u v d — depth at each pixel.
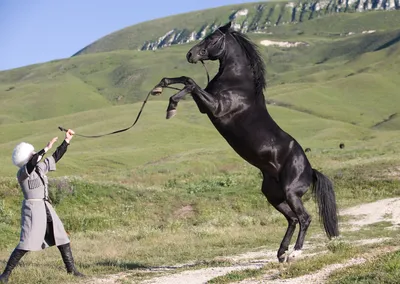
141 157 57.50
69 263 10.45
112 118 90.06
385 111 127.56
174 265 12.28
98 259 13.38
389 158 37.25
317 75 183.50
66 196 24.55
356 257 10.34
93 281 10.06
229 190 29.05
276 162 10.50
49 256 14.54
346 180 31.34
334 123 89.88
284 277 9.27
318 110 124.38
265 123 10.40
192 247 15.47
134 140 70.25
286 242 10.99
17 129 91.31
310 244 15.05
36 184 9.84
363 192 28.80
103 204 24.78
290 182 10.52
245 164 45.22
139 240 17.88
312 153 49.34
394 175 31.20
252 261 12.15
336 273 8.90
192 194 27.61
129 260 13.40
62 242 10.24
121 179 36.41
